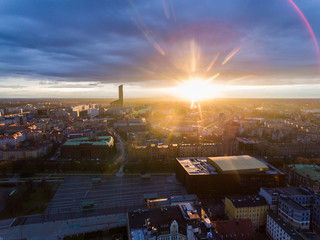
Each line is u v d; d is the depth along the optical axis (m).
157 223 199.75
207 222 194.62
